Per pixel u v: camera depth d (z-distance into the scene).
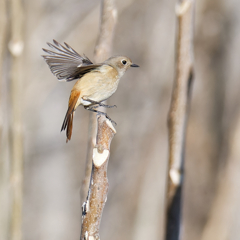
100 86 6.34
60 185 14.41
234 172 11.12
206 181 15.83
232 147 11.30
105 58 5.54
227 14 16.34
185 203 15.66
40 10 12.80
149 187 14.00
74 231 14.59
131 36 15.39
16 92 6.08
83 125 15.23
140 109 14.73
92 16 12.97
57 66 5.96
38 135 13.70
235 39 16.36
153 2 15.09
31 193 14.02
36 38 12.46
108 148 3.87
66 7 13.25
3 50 6.09
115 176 14.80
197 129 16.42
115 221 14.59
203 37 16.50
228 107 15.83
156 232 13.83
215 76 16.48
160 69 14.41
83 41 12.91
